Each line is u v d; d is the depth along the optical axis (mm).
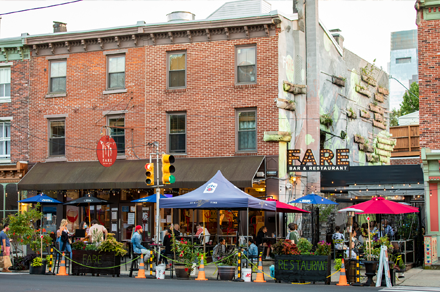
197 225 23531
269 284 14438
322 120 26328
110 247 16969
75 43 26266
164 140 24750
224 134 23984
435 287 14188
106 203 24359
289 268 15156
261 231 21719
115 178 24188
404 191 23359
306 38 26125
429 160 20312
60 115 26344
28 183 25438
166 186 23297
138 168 24484
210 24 24172
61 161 26203
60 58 26562
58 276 16703
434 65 20656
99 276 16938
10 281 14641
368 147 33156
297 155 24531
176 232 19312
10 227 19375
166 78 25047
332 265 20891
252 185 22234
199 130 24375
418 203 26422
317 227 22922
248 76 24078
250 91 23766
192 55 24688
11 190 26484
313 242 22500
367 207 17641
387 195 23703
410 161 40031
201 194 16969
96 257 17141
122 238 25109
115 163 25172
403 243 19828
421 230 20734
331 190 24984
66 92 26359
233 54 24156
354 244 17797
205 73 24453
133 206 25156
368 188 23797
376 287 13969
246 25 23766
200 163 23781
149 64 25234
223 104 24109
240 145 23953
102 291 12031
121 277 16672
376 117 34938
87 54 26188
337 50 29469
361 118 32781
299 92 24984
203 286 13469
